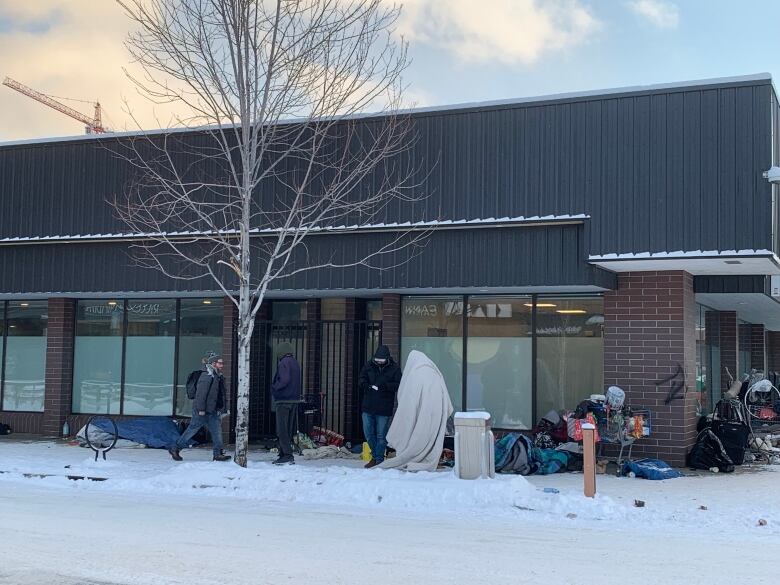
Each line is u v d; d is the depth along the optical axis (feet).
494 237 44.45
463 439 37.63
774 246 40.47
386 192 45.70
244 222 42.01
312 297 54.49
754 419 58.49
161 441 52.01
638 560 24.81
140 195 51.26
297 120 47.67
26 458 46.91
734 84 40.98
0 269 55.67
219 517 31.60
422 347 50.78
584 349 47.65
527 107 44.57
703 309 58.59
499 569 23.54
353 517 31.99
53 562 24.03
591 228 42.65
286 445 44.50
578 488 37.50
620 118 42.83
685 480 40.37
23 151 55.47
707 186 41.01
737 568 23.88
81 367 59.82
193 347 57.11
